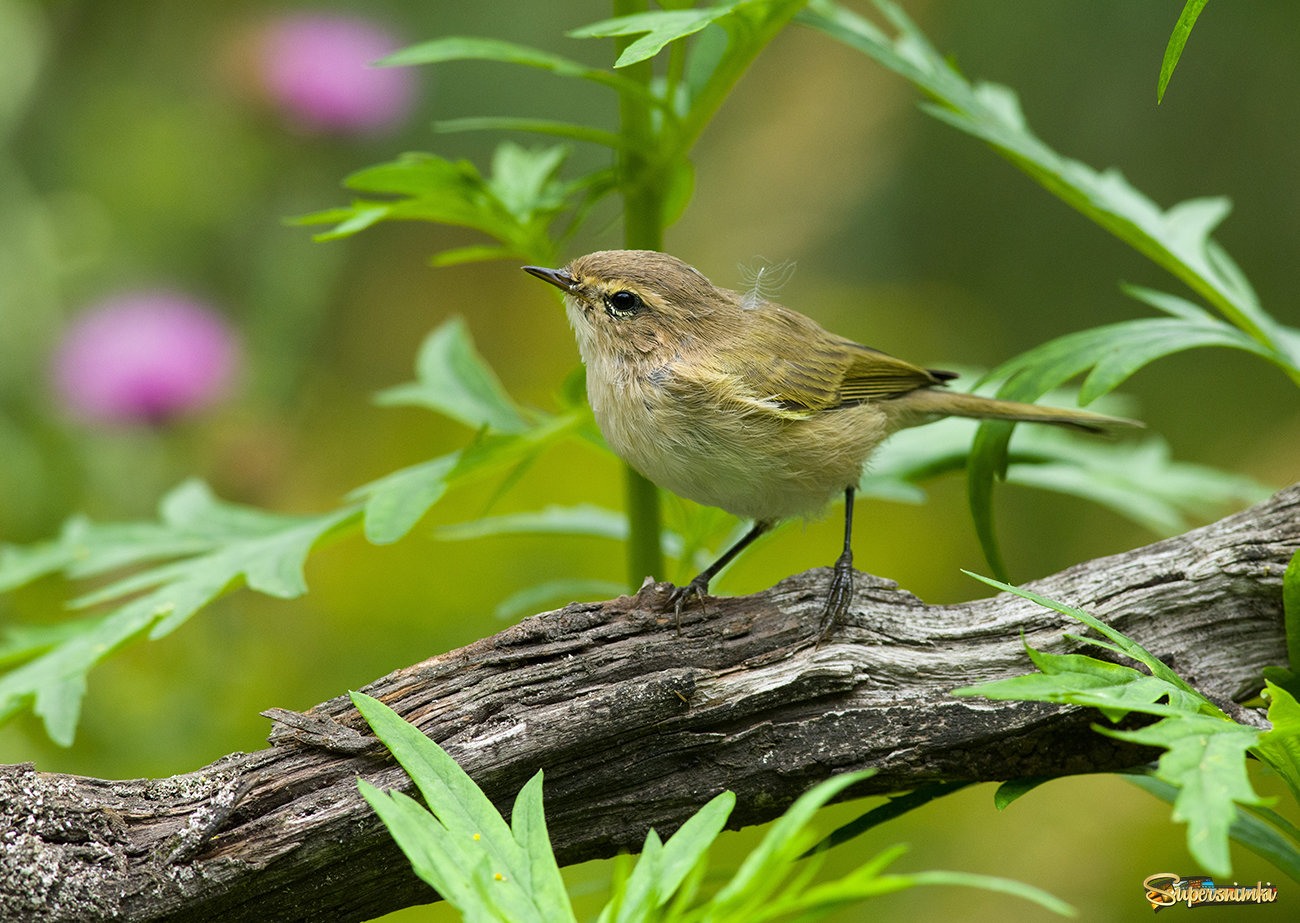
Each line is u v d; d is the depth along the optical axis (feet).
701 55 23.17
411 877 16.62
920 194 52.08
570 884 35.45
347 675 39.73
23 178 39.55
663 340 24.12
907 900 36.52
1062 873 36.78
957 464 26.84
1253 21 44.37
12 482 35.88
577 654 17.85
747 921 11.66
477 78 50.60
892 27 50.67
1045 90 46.65
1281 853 16.94
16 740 33.37
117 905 14.99
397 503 21.07
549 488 46.42
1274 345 21.97
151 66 45.57
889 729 17.79
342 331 53.67
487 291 55.57
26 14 39.81
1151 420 49.83
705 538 25.89
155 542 24.45
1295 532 19.19
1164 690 13.98
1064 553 47.44
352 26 42.11
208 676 35.68
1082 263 49.57
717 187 56.24
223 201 41.81
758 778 17.60
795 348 24.75
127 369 36.22
